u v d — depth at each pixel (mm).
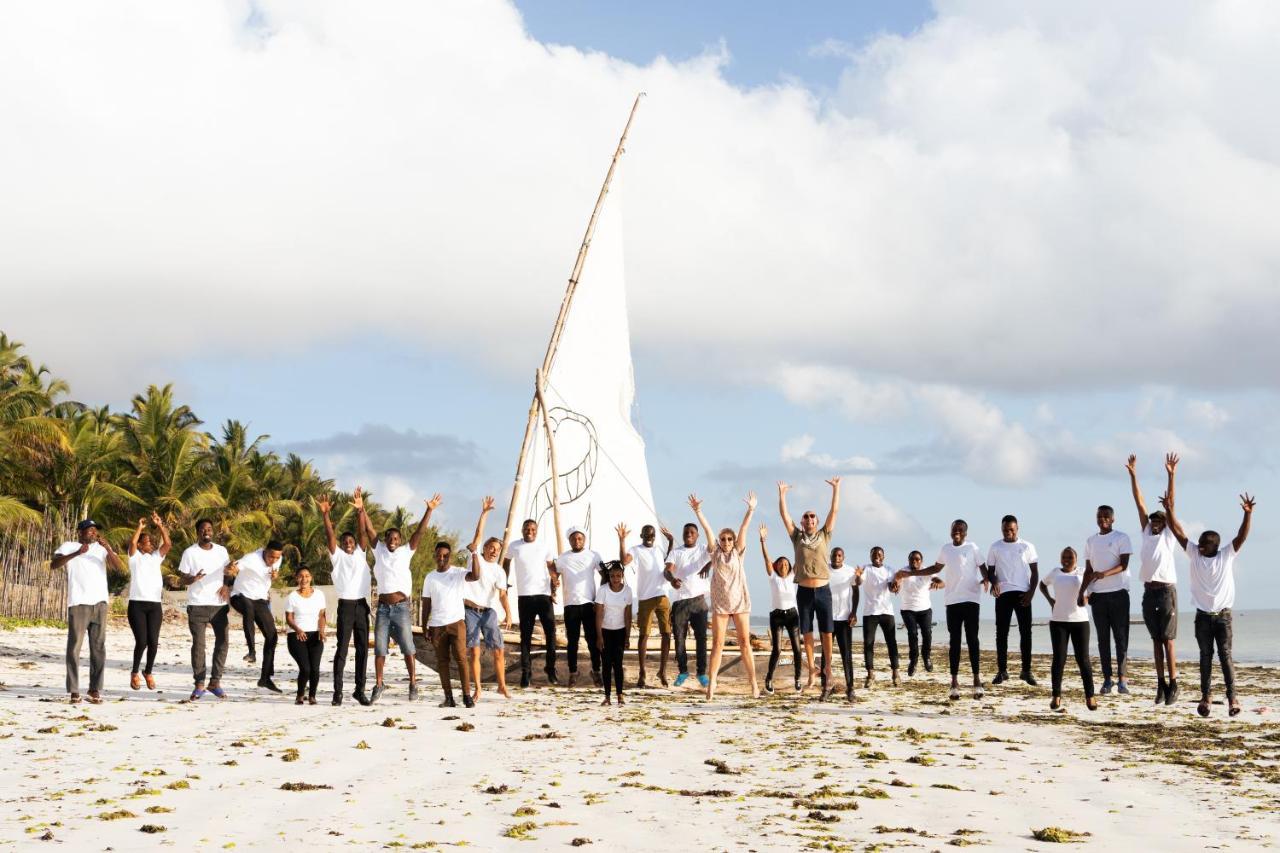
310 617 14047
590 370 21078
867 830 6684
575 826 6660
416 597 58812
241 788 7863
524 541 16688
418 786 8055
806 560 15039
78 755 9281
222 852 5879
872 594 18469
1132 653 43094
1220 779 8844
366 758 9422
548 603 16641
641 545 17266
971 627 15367
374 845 6074
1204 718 13375
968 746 10703
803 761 9547
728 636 20422
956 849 6211
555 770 8883
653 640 18672
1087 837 6586
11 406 40469
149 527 48969
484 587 14438
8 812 6871
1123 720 13242
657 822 6812
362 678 14070
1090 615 17344
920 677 22156
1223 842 6504
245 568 15281
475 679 14250
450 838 6289
